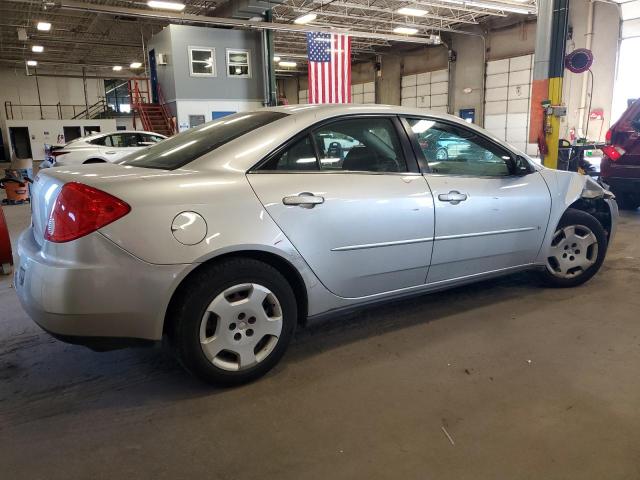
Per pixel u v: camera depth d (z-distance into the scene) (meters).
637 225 6.23
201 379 2.25
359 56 28.67
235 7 16.02
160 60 17.61
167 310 2.20
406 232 2.74
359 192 2.56
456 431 2.00
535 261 3.48
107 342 2.07
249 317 2.30
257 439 1.97
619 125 6.70
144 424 2.08
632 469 1.76
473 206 3.00
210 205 2.15
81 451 1.91
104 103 30.23
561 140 8.55
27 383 2.44
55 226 2.04
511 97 21.16
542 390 2.30
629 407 2.15
